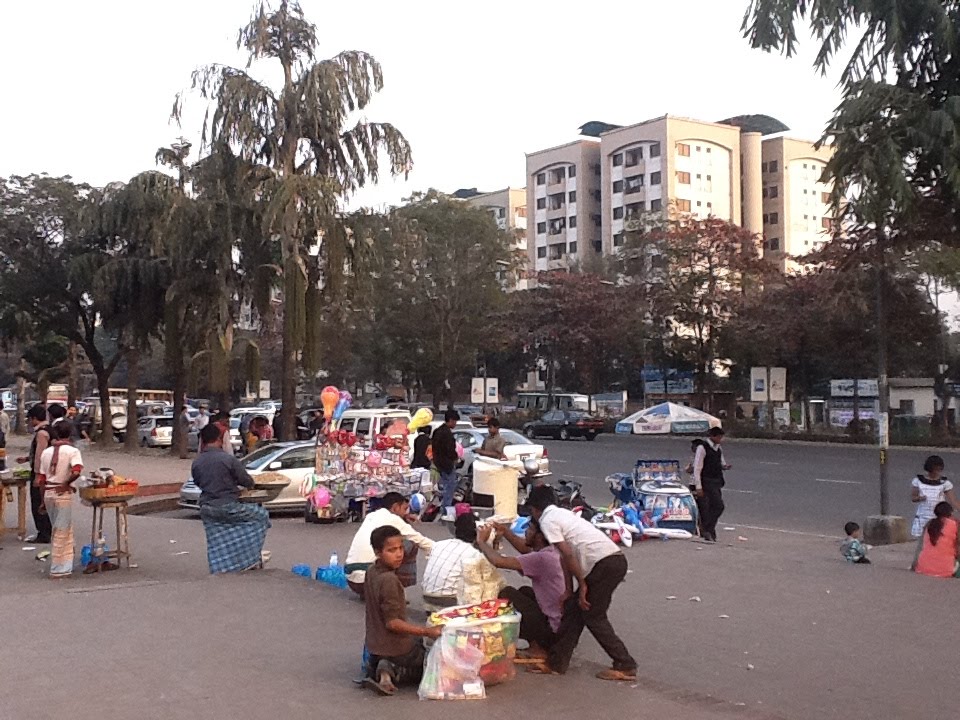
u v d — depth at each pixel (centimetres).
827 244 4297
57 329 3862
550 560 740
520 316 6116
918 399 5359
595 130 10431
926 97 1237
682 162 9175
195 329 3167
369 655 667
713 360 5741
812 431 4791
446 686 641
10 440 4872
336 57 2966
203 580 1042
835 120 1220
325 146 2997
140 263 3366
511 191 11319
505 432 2469
